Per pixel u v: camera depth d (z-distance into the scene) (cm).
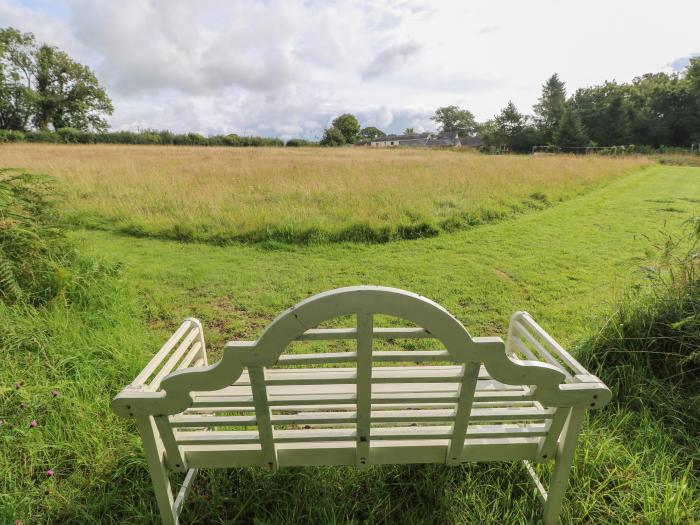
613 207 996
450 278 536
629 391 261
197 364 225
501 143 5288
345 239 707
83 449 211
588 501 183
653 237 725
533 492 184
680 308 274
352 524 175
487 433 158
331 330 129
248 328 400
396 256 630
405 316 125
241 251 648
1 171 412
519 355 327
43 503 184
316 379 138
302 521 177
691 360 263
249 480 194
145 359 296
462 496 187
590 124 4909
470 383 140
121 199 863
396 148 4719
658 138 4603
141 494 188
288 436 155
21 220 383
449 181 1115
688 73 4834
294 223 717
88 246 514
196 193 889
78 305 363
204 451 159
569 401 146
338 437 155
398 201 880
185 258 607
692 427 232
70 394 243
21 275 358
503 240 717
